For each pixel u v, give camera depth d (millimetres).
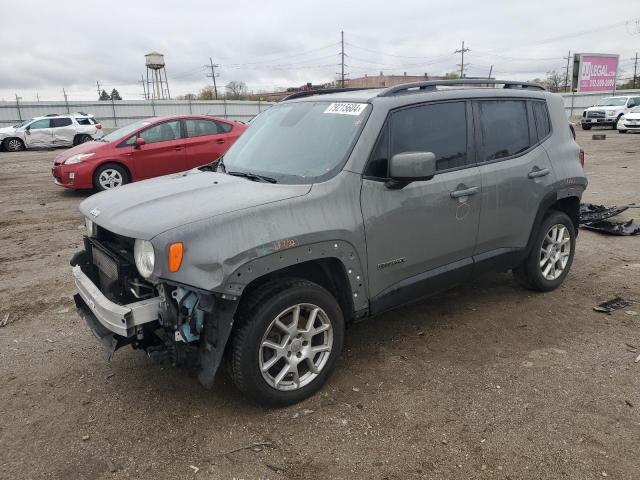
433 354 3852
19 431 3055
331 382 3490
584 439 2875
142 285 3113
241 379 3008
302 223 3078
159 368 3717
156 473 2695
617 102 29125
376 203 3410
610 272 5531
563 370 3590
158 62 62688
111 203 3430
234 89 81438
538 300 4816
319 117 3838
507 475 2627
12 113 39844
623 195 9602
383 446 2861
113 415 3189
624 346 3912
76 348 4062
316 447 2863
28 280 5633
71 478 2672
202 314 2930
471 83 4262
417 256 3713
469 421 3055
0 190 11953
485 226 4113
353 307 3422
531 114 4555
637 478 2582
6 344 4152
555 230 4852
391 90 3689
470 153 4008
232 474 2678
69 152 10758
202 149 10984
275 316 3027
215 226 2852
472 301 4832
